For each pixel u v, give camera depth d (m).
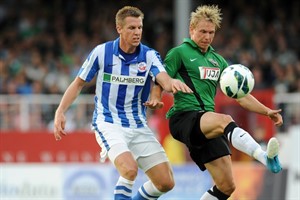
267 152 26.48
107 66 29.16
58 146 52.75
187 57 29.84
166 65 29.95
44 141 52.97
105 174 47.12
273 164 26.73
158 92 29.30
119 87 29.22
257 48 66.94
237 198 46.00
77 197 47.28
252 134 49.84
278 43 68.69
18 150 53.12
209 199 30.70
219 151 30.09
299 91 62.28
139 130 29.48
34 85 61.28
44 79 62.28
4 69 63.25
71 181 47.44
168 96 49.62
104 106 29.44
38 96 55.09
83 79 29.30
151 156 29.62
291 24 72.12
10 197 47.69
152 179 29.73
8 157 53.19
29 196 47.62
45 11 72.81
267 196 46.03
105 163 49.22
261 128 49.81
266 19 72.50
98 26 70.81
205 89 29.91
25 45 68.00
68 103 29.19
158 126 49.88
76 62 64.94
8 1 73.31
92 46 68.19
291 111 53.72
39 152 53.00
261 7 73.19
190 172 45.91
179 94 29.88
